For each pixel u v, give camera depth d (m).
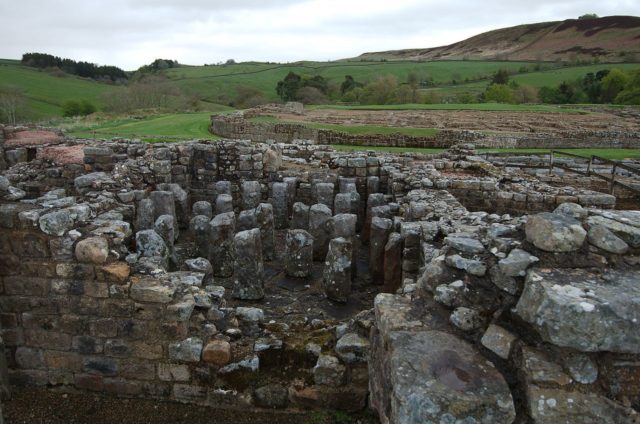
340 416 5.25
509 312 3.60
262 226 10.38
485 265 3.82
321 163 16.53
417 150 25.80
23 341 5.71
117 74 103.44
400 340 3.66
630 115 47.06
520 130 34.06
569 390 3.09
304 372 5.49
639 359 3.12
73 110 55.22
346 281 8.25
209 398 5.48
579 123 38.72
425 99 67.25
